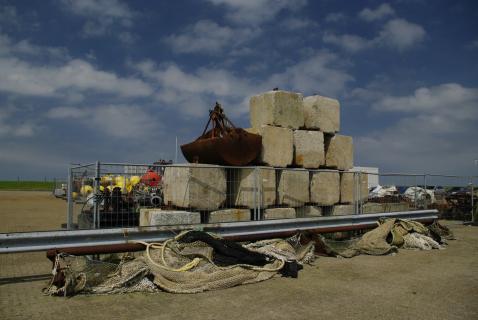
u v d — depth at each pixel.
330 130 11.09
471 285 6.45
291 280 6.74
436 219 13.45
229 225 8.15
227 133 9.30
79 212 8.30
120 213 8.11
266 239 8.68
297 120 10.30
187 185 8.18
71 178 7.60
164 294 5.88
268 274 6.78
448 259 8.61
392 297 5.77
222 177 8.72
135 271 6.05
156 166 7.77
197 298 5.70
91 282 5.95
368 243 9.33
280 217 9.48
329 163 11.20
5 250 6.10
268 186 9.33
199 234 7.16
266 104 9.89
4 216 19.22
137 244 7.07
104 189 8.02
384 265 7.96
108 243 6.89
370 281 6.69
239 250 7.14
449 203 17.19
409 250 9.71
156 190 9.38
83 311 5.12
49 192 47.34
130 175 8.39
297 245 8.38
